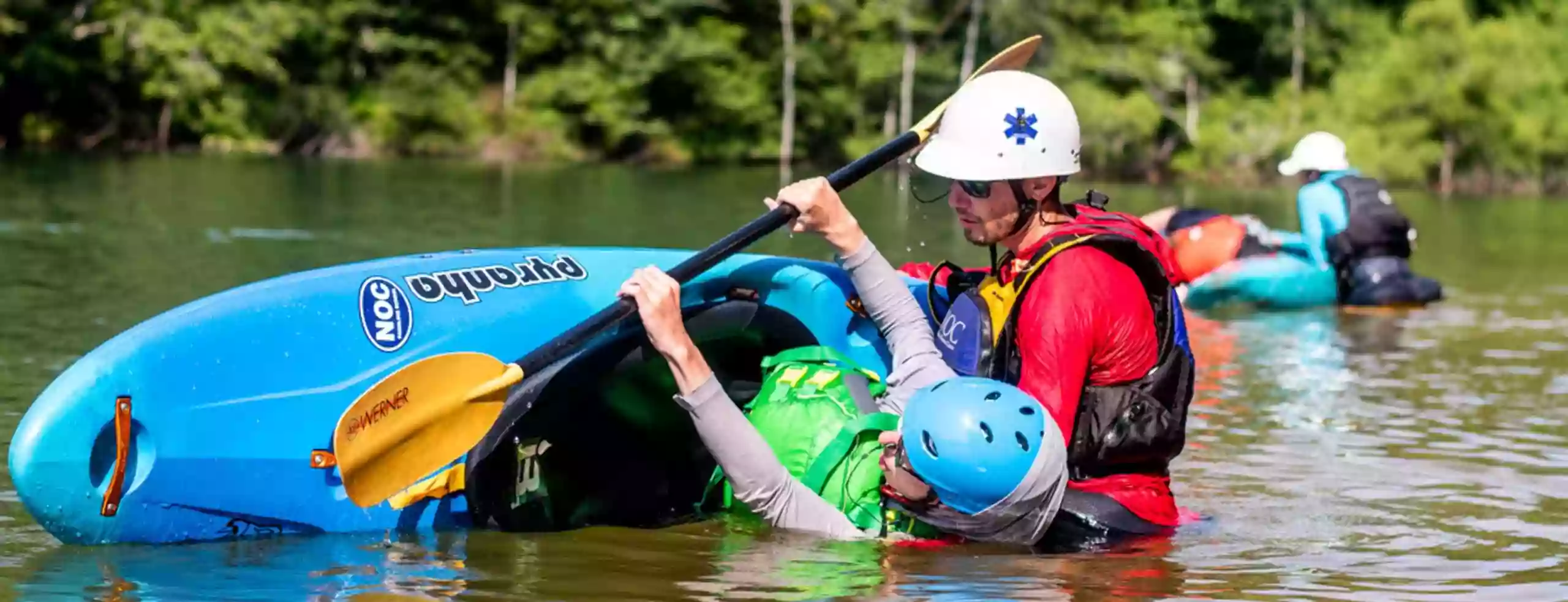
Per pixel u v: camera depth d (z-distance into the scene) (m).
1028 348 7.65
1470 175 83.38
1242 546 7.71
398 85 77.25
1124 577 7.07
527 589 6.70
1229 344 16.08
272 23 71.75
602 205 39.06
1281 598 6.78
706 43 81.12
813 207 8.33
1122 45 86.00
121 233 24.52
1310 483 9.30
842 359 8.38
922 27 84.00
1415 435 10.95
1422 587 7.00
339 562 7.01
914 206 37.47
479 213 33.66
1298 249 20.30
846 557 7.34
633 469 8.21
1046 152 7.84
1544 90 84.00
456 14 81.56
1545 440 10.81
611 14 81.81
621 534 7.77
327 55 76.00
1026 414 7.39
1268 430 11.09
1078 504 7.64
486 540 7.55
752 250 23.22
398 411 7.44
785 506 7.73
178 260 20.56
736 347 8.73
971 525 7.55
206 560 6.96
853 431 7.93
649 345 8.14
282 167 54.00
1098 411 7.66
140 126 68.75
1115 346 7.63
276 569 6.86
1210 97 90.00
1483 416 11.76
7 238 22.83
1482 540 7.93
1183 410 7.85
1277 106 88.38
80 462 6.79
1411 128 81.88
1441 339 16.73
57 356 12.09
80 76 67.00
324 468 7.40
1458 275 25.83
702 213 36.66
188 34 69.25
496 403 7.70
